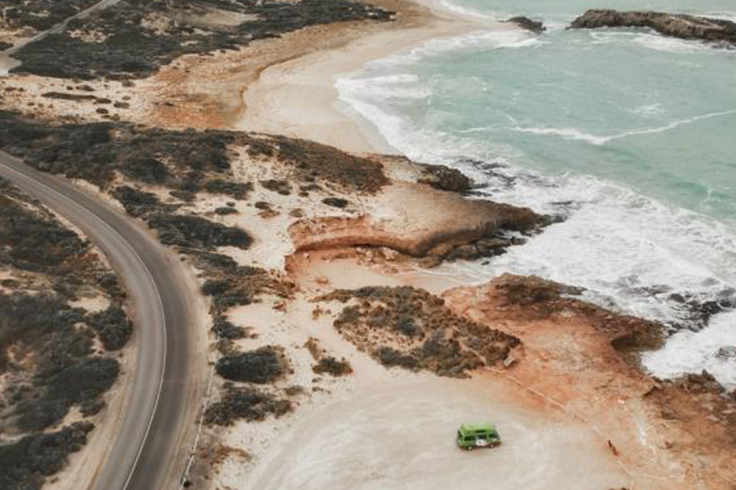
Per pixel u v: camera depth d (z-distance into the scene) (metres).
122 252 50.50
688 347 45.19
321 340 42.56
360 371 40.25
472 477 33.53
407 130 76.31
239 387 37.53
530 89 85.25
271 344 41.00
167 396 36.88
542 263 54.72
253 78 91.12
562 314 47.69
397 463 34.00
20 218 52.78
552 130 74.31
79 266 48.72
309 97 85.25
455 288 51.25
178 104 80.75
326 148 69.75
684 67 89.06
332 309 45.84
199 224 54.31
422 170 66.25
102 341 40.53
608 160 67.56
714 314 47.88
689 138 70.31
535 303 48.97
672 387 41.38
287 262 52.28
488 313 47.88
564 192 63.28
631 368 42.75
